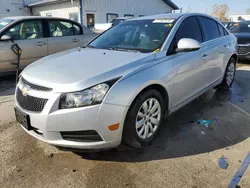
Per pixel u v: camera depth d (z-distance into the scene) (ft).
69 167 8.11
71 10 56.85
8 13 66.54
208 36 12.97
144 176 7.65
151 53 9.25
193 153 8.87
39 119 7.48
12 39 17.60
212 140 9.80
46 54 19.80
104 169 7.99
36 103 7.63
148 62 8.82
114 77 7.75
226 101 14.35
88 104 7.27
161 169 7.98
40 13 68.13
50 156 8.71
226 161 8.36
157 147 9.26
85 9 54.85
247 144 9.49
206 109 13.07
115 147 8.79
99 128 7.47
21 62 18.51
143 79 8.26
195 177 7.58
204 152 8.93
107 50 10.39
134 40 10.84
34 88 7.83
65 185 7.29
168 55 9.61
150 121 9.20
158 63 9.10
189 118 11.89
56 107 7.32
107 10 59.21
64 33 21.02
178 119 11.76
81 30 22.35
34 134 8.04
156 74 8.79
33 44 18.80
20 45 18.11
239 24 31.55
